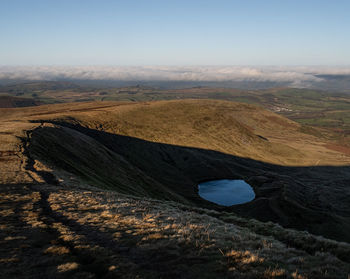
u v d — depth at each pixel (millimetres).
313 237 19766
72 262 11680
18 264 11203
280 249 15367
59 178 35156
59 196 25828
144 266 11648
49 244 13875
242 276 10898
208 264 12047
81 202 24359
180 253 13219
